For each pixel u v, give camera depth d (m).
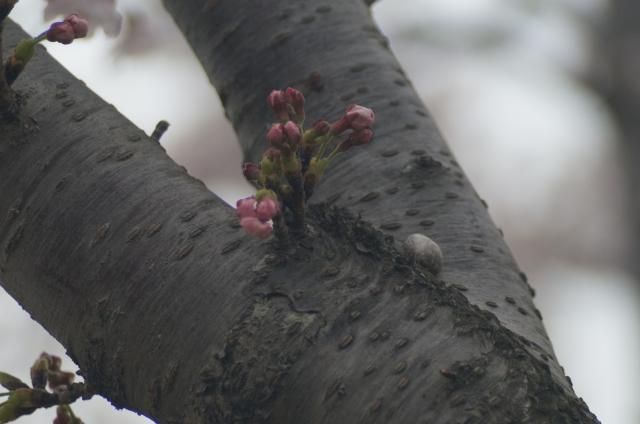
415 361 1.49
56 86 1.57
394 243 1.56
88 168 1.55
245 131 1.67
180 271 1.52
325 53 1.67
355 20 1.69
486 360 1.49
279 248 1.51
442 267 1.58
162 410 1.52
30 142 1.55
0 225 1.55
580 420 1.48
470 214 1.61
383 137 1.64
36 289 1.55
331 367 1.49
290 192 1.51
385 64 1.67
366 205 1.61
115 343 1.53
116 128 1.56
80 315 1.53
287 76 1.67
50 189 1.55
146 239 1.53
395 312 1.50
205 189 1.54
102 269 1.53
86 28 1.54
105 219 1.54
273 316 1.50
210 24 1.69
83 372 1.54
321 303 1.50
